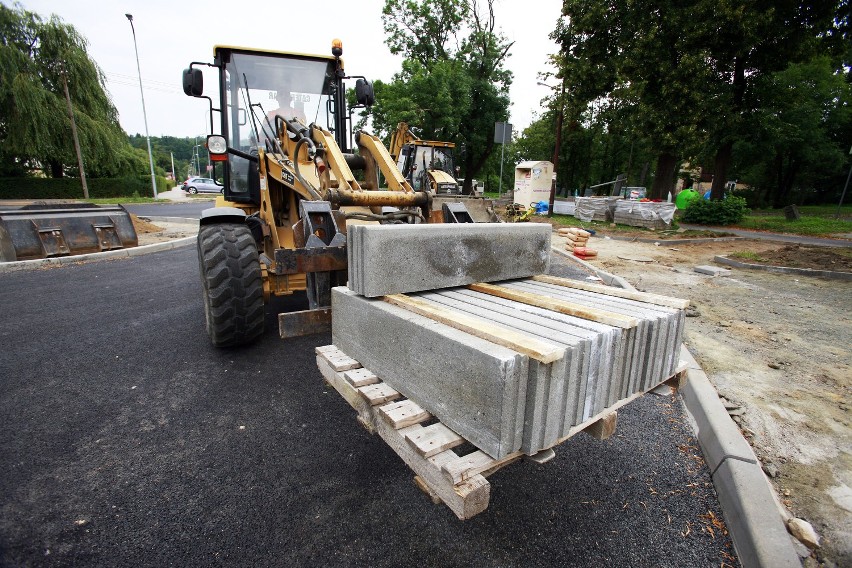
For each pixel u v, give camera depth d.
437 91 23.27
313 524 2.09
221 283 3.66
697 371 3.54
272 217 4.41
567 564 1.92
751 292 6.50
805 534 2.00
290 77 5.14
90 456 2.56
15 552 1.90
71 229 8.71
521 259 2.85
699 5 13.22
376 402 2.04
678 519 2.19
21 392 3.30
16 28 24.14
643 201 15.37
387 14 27.53
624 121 16.61
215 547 1.95
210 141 4.57
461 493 1.53
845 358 4.02
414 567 1.88
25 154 25.75
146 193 34.38
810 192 32.47
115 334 4.48
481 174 34.94
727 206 15.86
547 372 1.61
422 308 2.04
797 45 14.37
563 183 38.47
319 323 3.11
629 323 1.92
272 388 3.39
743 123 15.73
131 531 2.03
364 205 3.58
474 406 1.66
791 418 2.98
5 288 6.33
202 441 2.72
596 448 2.74
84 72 26.30
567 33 16.81
